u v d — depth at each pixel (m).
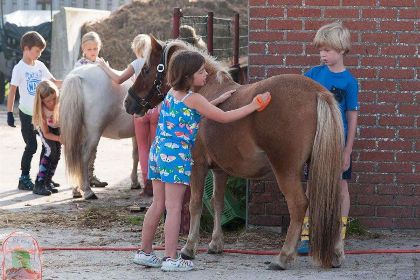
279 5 7.95
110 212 9.38
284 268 6.51
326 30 6.92
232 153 6.61
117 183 11.88
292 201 6.33
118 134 10.70
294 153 6.25
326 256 6.24
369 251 7.26
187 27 9.25
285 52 8.00
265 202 8.16
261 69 8.03
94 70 10.31
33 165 13.26
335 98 6.85
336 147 6.15
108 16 25.59
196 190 7.03
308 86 6.29
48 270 6.61
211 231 8.29
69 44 23.72
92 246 7.68
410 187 8.09
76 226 8.72
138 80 7.38
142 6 26.09
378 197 8.12
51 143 10.65
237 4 25.84
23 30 24.42
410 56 7.97
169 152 6.42
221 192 7.33
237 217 8.28
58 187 11.38
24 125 11.00
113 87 10.36
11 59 24.58
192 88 7.05
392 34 7.96
